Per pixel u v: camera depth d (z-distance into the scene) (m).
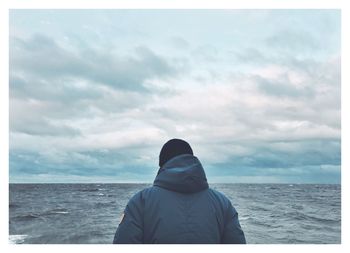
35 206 22.05
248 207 21.59
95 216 18.05
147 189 1.77
